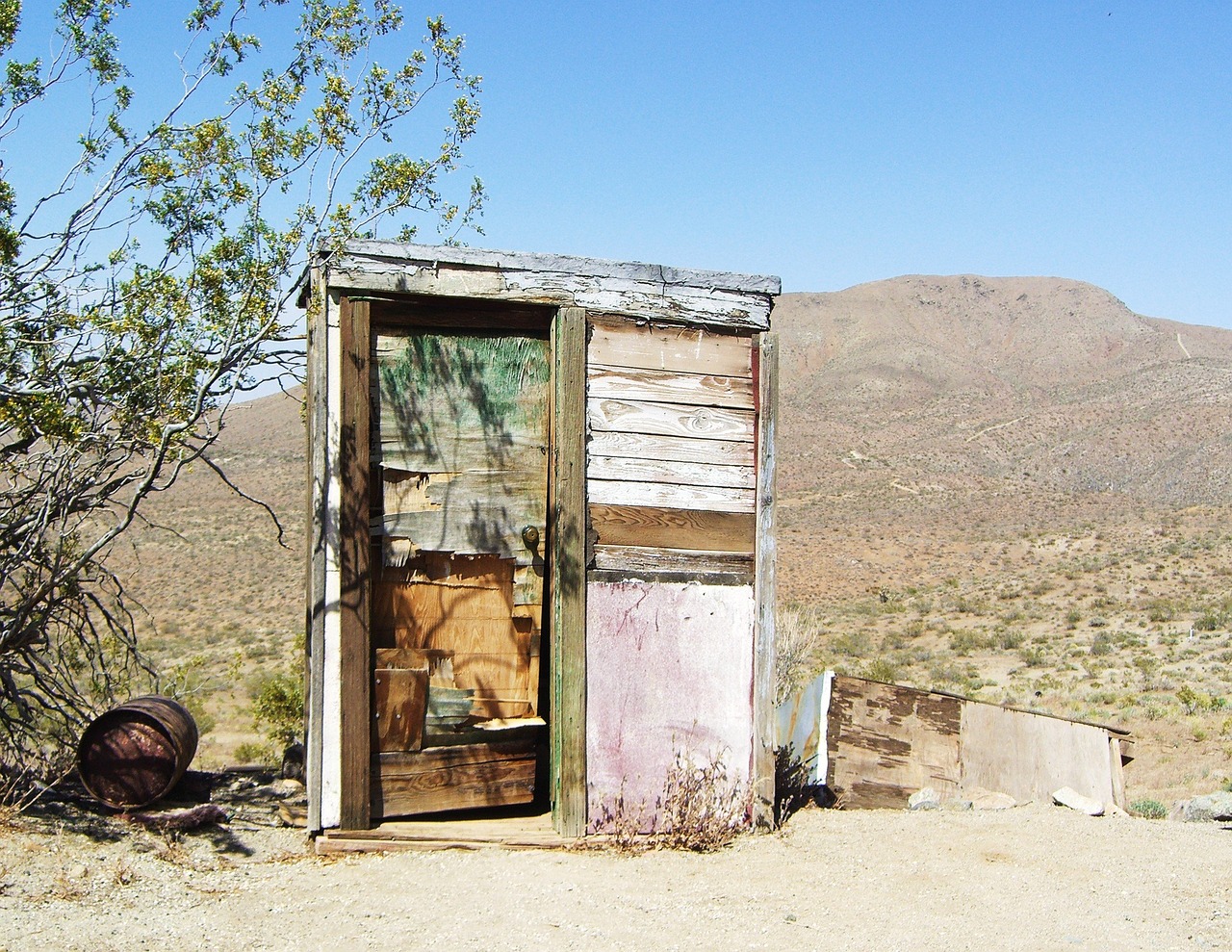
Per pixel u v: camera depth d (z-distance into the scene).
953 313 197.62
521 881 6.06
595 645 7.11
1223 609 42.16
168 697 7.84
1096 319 187.88
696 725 7.28
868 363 156.62
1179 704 24.86
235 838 6.61
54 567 7.15
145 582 47.41
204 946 4.83
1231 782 14.60
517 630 7.28
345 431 6.69
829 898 6.04
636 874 6.34
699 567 7.36
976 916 5.84
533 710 7.26
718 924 5.52
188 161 7.12
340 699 6.62
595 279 7.24
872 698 9.05
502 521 7.20
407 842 6.58
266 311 6.87
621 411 7.26
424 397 7.08
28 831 6.13
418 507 7.02
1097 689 28.91
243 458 78.44
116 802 6.62
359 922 5.30
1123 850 7.36
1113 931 5.69
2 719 7.32
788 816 8.02
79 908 5.09
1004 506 82.38
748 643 7.45
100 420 7.20
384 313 6.98
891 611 49.69
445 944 5.05
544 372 7.33
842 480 93.94
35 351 7.01
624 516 7.22
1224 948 5.49
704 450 7.43
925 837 7.51
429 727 7.00
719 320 7.48
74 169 7.38
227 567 50.09
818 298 199.25
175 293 6.89
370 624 6.76
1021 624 44.56
